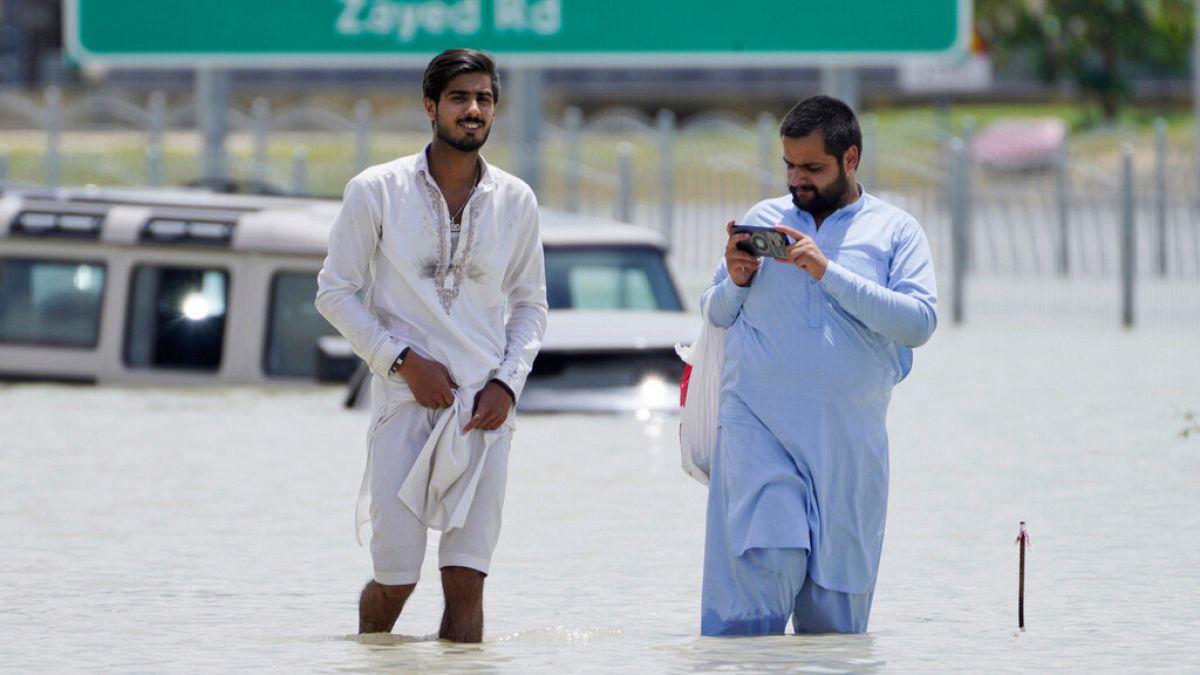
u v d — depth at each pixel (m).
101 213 53.28
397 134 109.12
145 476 37.81
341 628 24.30
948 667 21.44
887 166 90.56
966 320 75.94
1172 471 38.12
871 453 22.55
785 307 22.36
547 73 162.00
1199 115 116.31
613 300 48.94
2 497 35.38
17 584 27.55
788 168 22.72
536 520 33.09
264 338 51.72
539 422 44.25
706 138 103.31
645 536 31.59
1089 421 45.75
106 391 51.50
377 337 22.41
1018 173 114.31
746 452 22.39
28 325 53.41
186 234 52.31
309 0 79.75
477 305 22.83
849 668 21.22
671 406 44.81
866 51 77.12
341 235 22.62
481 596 23.20
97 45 81.19
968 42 76.62
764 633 22.75
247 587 27.41
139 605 25.98
